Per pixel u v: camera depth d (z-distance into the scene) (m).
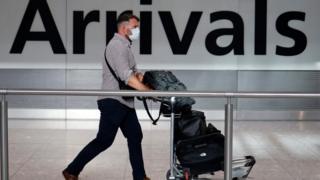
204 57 8.59
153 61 8.55
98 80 8.57
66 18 8.45
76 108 8.64
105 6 8.45
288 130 7.81
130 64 4.15
